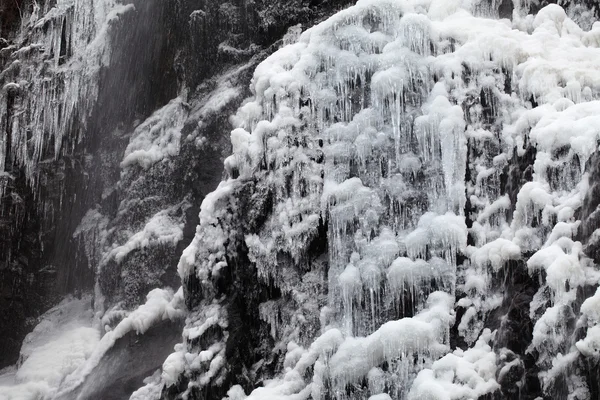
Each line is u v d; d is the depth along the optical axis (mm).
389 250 14438
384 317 14234
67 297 22734
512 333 12742
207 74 20812
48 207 23047
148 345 18141
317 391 13758
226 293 16016
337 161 15492
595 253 12125
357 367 13523
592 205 12445
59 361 20000
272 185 15953
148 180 20609
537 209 13312
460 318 13742
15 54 24297
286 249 15492
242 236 16016
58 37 23812
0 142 23625
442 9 16766
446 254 14141
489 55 15578
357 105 15930
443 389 12508
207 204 16484
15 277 23016
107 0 23344
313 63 16328
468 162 14930
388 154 15266
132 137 21516
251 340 15531
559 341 11945
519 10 17031
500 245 13508
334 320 14617
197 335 15586
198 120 19953
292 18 20156
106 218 22047
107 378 18156
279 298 15531
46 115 23359
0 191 23266
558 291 12047
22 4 26047
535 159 14133
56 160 23125
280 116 16141
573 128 13289
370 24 16469
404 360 13336
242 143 16531
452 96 15320
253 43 20531
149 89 22234
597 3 17109
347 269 14578
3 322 22875
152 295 18875
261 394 14266
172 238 19578
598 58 15422
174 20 21875
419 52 15758
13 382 20219
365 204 14914
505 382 12445
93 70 22859
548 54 15508
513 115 15016
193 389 15180
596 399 11297
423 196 14914
